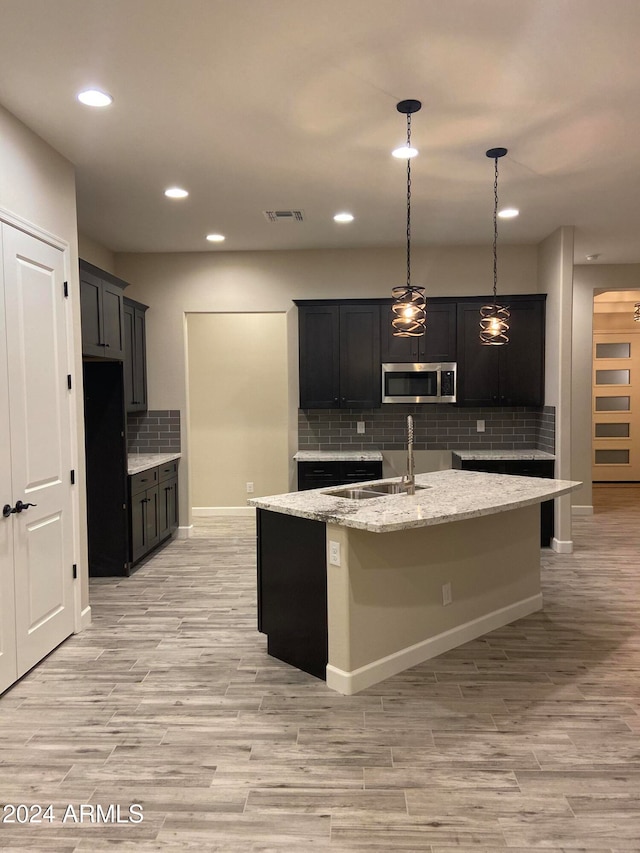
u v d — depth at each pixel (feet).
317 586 10.13
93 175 13.33
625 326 31.35
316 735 8.47
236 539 20.43
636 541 19.77
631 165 13.09
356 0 7.49
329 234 18.57
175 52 8.61
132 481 16.31
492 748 8.14
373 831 6.59
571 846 6.35
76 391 12.38
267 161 12.67
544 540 18.93
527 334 19.54
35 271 10.87
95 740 8.41
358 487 12.76
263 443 24.38
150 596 14.57
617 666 10.64
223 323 24.18
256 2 7.50
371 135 11.46
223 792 7.26
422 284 20.47
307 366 20.06
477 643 11.66
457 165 13.01
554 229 18.38
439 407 21.07
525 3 7.57
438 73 9.24
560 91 9.84
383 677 10.13
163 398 20.77
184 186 14.15
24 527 10.34
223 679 10.23
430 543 10.90
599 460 32.01
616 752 8.04
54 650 11.40
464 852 6.27
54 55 8.63
